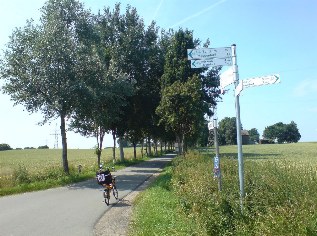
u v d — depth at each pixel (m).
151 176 32.09
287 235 6.57
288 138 174.62
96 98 31.80
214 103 54.34
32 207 16.67
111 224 12.77
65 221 13.41
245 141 151.25
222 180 12.34
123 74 40.78
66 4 33.66
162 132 59.59
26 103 31.03
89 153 105.75
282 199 9.13
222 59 8.64
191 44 45.88
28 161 63.84
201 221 8.91
